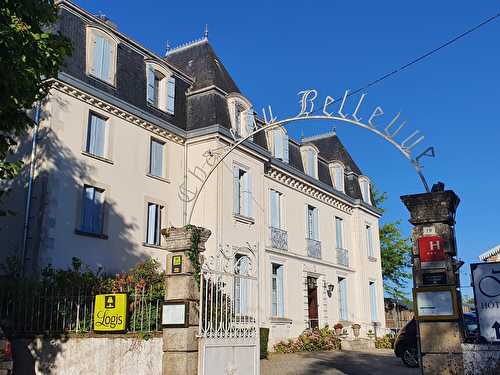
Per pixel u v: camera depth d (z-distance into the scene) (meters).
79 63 15.68
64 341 9.91
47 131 14.52
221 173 18.42
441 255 7.60
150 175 17.44
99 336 9.57
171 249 9.06
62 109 14.93
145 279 10.88
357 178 29.78
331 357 17.58
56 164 14.49
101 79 16.20
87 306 10.13
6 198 14.77
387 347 24.22
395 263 37.38
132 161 16.91
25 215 14.26
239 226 18.97
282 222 22.08
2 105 7.93
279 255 21.25
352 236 28.05
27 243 14.04
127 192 16.52
